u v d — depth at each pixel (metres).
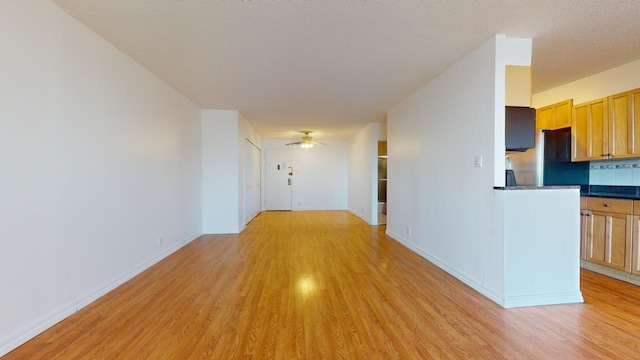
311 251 4.16
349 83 3.78
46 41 2.03
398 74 3.45
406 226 4.45
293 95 4.34
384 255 3.95
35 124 1.95
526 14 2.19
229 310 2.31
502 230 2.40
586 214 3.31
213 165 5.34
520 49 2.58
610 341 1.85
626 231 2.88
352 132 7.82
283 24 2.35
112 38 2.59
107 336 1.92
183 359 1.68
